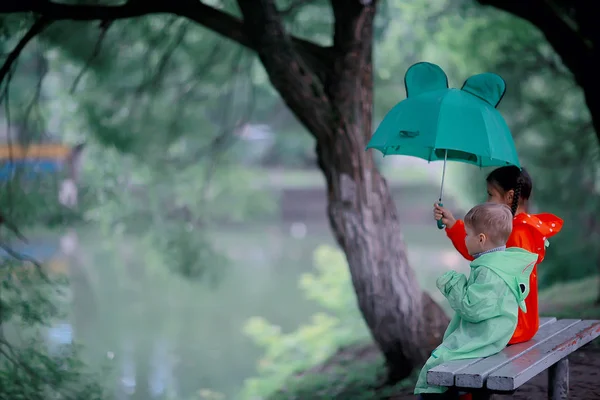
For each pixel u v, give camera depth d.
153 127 13.62
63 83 12.72
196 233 13.34
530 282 4.14
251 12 7.66
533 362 3.65
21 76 16.72
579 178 15.34
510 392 3.33
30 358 7.54
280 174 47.44
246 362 14.93
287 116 33.06
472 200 17.41
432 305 7.92
